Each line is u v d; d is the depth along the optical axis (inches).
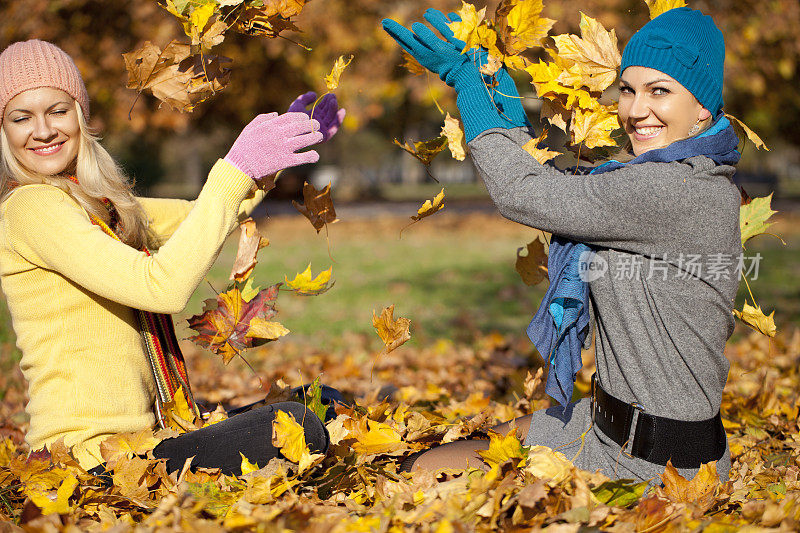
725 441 83.0
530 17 84.7
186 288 78.3
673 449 76.7
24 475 81.0
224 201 81.0
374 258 496.1
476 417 100.2
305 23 479.8
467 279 393.4
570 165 96.1
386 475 86.4
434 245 588.7
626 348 77.6
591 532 70.4
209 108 633.6
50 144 82.5
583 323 80.6
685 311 75.5
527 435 87.7
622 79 81.5
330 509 79.2
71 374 80.9
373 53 503.2
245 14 92.4
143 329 86.4
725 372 78.7
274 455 84.5
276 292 92.3
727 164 77.3
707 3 459.8
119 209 88.3
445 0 470.3
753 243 551.5
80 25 448.1
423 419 100.8
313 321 280.7
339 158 1651.1
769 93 570.6
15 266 80.4
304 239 642.8
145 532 69.0
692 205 73.0
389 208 1003.3
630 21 398.0
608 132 90.2
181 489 78.0
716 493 78.7
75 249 77.4
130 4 443.5
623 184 74.3
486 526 72.5
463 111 86.7
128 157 1157.7
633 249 76.2
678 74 76.6
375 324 94.3
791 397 143.1
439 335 248.5
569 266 81.0
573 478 76.0
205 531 68.7
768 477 92.0
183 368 91.4
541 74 88.5
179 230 79.5
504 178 81.3
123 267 77.0
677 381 76.5
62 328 80.7
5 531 73.5
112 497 78.8
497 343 219.5
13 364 198.7
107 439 80.0
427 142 93.0
